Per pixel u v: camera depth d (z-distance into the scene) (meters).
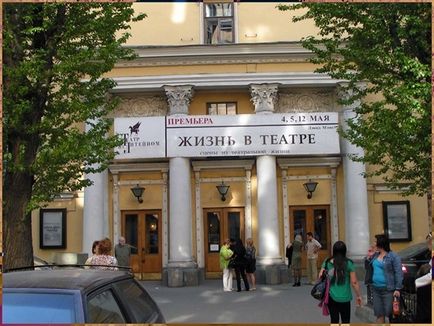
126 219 21.11
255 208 20.88
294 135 19.75
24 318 4.03
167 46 19.64
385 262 8.61
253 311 12.71
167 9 20.59
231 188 21.11
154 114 20.84
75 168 10.99
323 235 20.89
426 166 10.45
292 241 20.34
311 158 20.88
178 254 19.36
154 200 21.05
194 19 20.56
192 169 21.11
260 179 19.81
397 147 10.48
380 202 20.56
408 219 20.34
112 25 10.91
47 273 4.85
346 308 8.16
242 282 19.52
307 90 20.81
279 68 19.98
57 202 20.70
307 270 19.86
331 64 11.84
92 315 4.16
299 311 12.58
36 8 10.14
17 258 9.98
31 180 10.38
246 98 20.98
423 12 9.84
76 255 16.94
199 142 19.73
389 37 10.34
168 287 18.70
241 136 19.75
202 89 20.45
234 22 20.53
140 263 20.83
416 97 9.45
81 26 10.62
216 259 20.95
